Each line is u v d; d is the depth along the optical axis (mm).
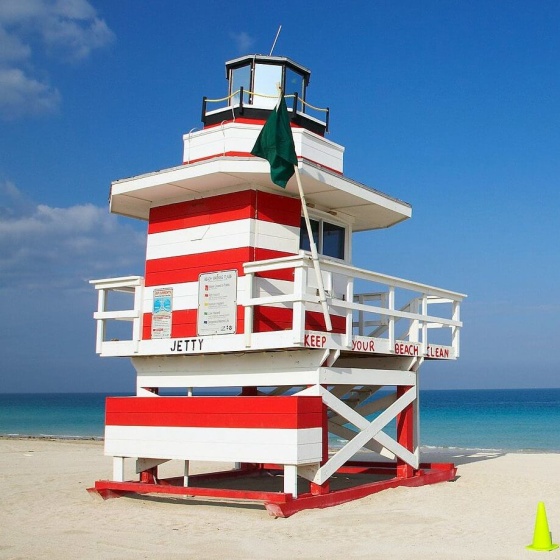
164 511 12641
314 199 14445
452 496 14133
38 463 22938
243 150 14008
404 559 9180
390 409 14344
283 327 13297
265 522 11453
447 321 15938
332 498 12594
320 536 10500
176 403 13039
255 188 13352
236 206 13438
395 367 15188
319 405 12188
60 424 76062
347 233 15797
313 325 13797
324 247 15094
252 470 17609
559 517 12367
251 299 12289
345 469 17547
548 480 17375
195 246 13844
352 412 13141
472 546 9961
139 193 14055
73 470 20547
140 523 11602
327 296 13320
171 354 13445
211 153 14344
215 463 22250
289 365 12625
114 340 14297
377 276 13547
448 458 25125
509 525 11484
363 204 14852
